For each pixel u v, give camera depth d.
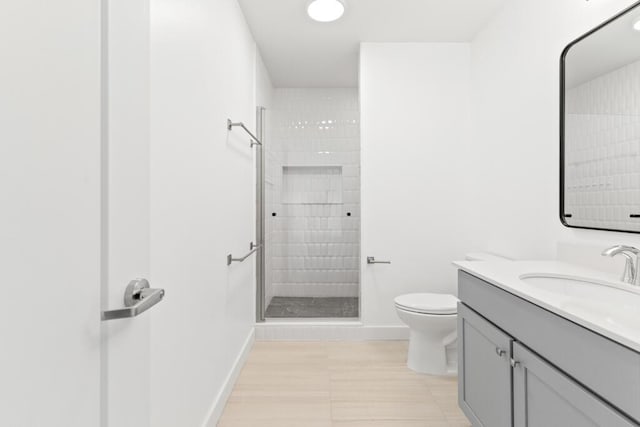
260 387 2.16
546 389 1.08
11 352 0.43
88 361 0.56
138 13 0.70
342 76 3.70
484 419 1.49
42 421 0.47
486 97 2.70
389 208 2.99
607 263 1.51
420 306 2.30
